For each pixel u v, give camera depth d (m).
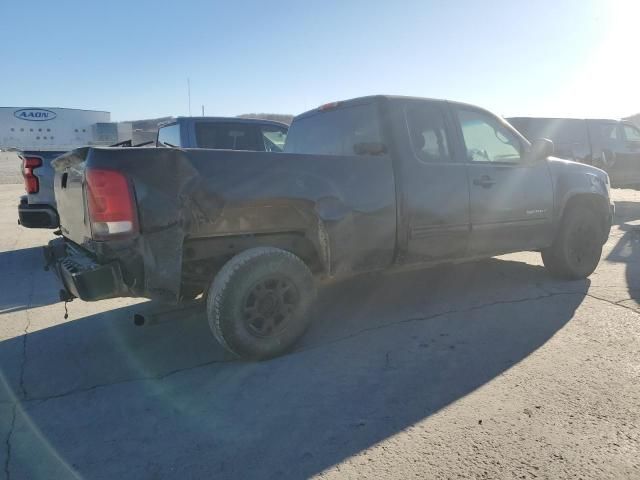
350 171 3.78
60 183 3.89
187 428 2.71
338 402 2.93
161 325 4.38
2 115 64.19
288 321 3.58
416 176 4.09
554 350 3.52
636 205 12.23
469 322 4.16
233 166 3.32
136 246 3.05
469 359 3.44
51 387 3.25
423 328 4.07
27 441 2.62
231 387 3.16
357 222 3.78
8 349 3.91
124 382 3.29
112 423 2.78
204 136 6.97
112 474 2.33
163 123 7.62
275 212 3.63
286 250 3.81
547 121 10.73
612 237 7.82
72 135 68.62
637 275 5.47
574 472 2.22
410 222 4.06
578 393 2.91
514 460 2.32
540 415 2.69
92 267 3.04
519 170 4.79
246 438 2.59
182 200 3.15
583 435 2.49
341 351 3.67
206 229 3.35
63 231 4.06
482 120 4.78
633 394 2.88
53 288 5.76
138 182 3.03
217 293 3.30
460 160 4.45
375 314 4.46
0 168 33.97
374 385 3.12
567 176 5.14
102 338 4.10
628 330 3.84
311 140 4.99
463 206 4.36
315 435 2.59
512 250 4.81
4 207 14.12
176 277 3.18
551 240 5.09
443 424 2.64
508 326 4.03
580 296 4.74
